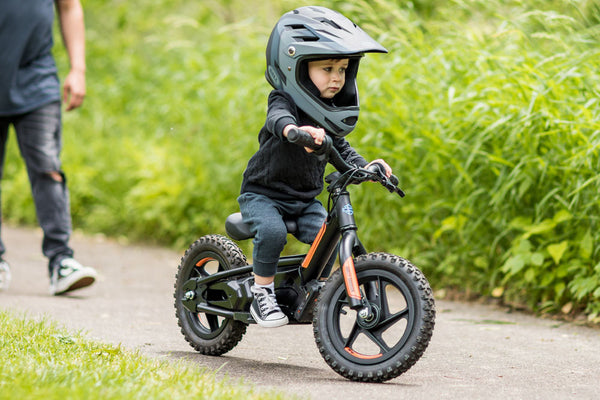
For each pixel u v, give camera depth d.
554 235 16.06
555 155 15.86
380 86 19.02
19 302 15.03
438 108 17.84
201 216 24.73
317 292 10.39
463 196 17.31
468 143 17.27
